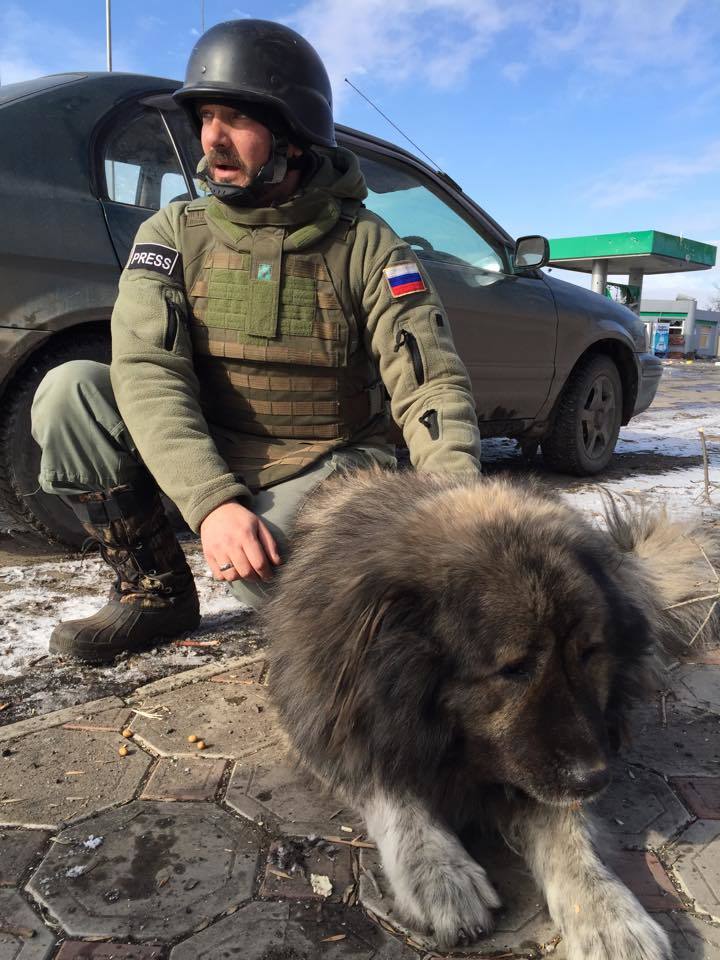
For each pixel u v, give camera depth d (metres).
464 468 2.18
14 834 1.75
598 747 1.54
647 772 2.08
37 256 3.19
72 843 1.72
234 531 1.96
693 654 2.94
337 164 2.40
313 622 1.76
